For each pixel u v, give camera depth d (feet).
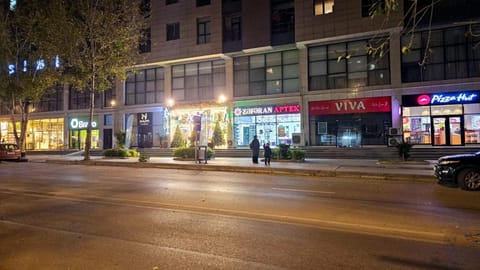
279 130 97.66
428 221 23.34
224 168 61.31
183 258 16.47
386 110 85.97
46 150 128.98
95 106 128.16
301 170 53.88
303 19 92.22
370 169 55.16
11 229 21.74
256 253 17.10
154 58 112.06
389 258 16.35
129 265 15.65
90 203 29.89
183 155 79.97
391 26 81.25
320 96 92.48
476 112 78.95
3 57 89.86
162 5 111.96
